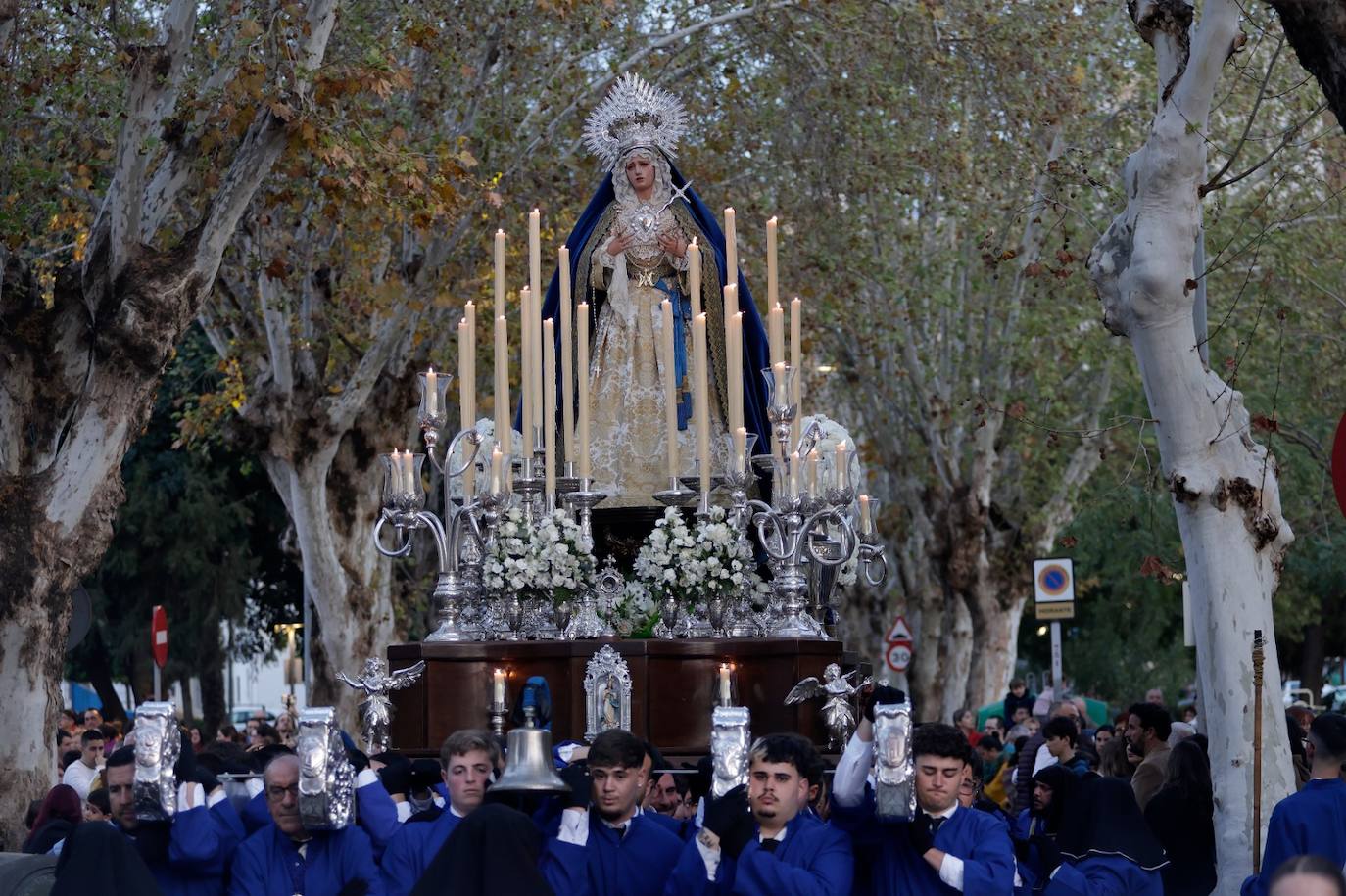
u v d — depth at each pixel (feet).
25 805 50.44
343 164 55.31
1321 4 27.89
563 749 30.37
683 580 38.04
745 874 23.49
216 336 78.48
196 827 25.11
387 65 54.44
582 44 73.05
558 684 37.04
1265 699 36.19
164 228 64.90
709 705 36.70
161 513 124.26
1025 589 102.99
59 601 51.42
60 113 62.85
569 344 40.60
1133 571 126.82
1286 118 82.64
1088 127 82.17
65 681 147.23
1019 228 90.38
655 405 43.24
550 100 73.51
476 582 39.83
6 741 50.65
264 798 27.50
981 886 23.53
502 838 22.76
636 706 36.42
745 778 24.79
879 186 81.35
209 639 130.11
